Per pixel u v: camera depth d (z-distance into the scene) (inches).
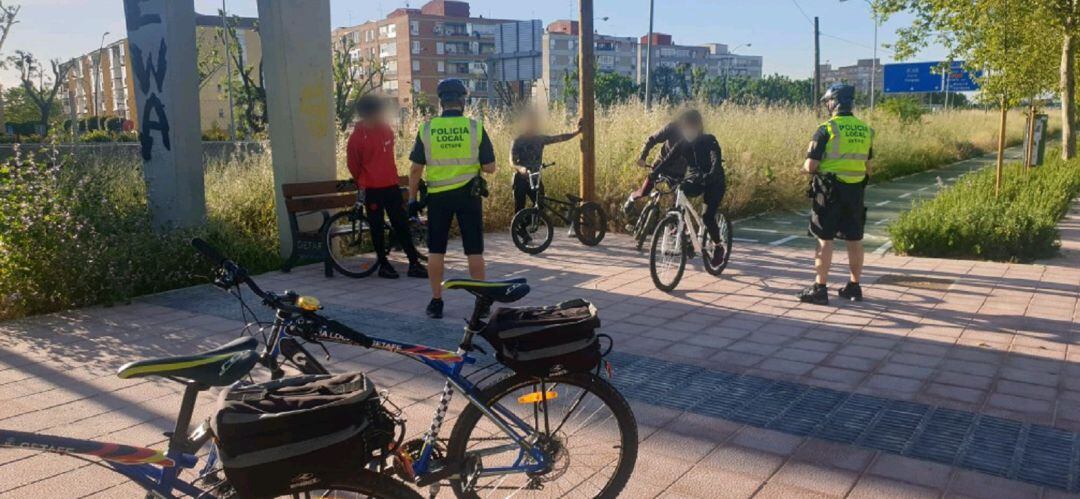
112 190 366.9
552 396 126.4
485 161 257.3
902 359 215.8
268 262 369.7
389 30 5118.1
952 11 565.6
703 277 328.5
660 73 3137.3
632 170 494.0
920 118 1239.5
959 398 186.5
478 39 5157.5
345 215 339.6
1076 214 540.4
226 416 86.5
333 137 380.5
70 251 284.7
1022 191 501.7
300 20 361.1
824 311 268.5
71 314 276.2
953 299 283.6
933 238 383.2
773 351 224.4
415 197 259.0
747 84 3331.7
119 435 171.0
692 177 309.6
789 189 586.9
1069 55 743.7
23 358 225.5
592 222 414.0
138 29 360.2
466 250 261.1
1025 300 281.1
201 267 337.4
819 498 140.0
